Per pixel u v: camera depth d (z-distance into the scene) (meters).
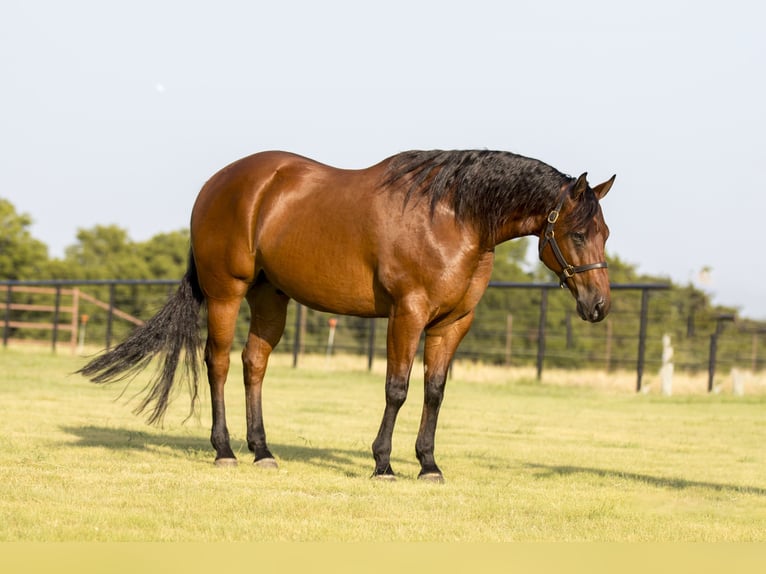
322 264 9.09
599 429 15.54
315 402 18.39
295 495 8.11
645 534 7.07
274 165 9.62
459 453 11.84
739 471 11.13
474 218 8.66
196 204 10.09
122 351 10.03
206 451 10.88
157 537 6.32
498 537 6.73
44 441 11.02
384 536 6.62
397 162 8.95
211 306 9.95
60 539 6.16
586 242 8.56
